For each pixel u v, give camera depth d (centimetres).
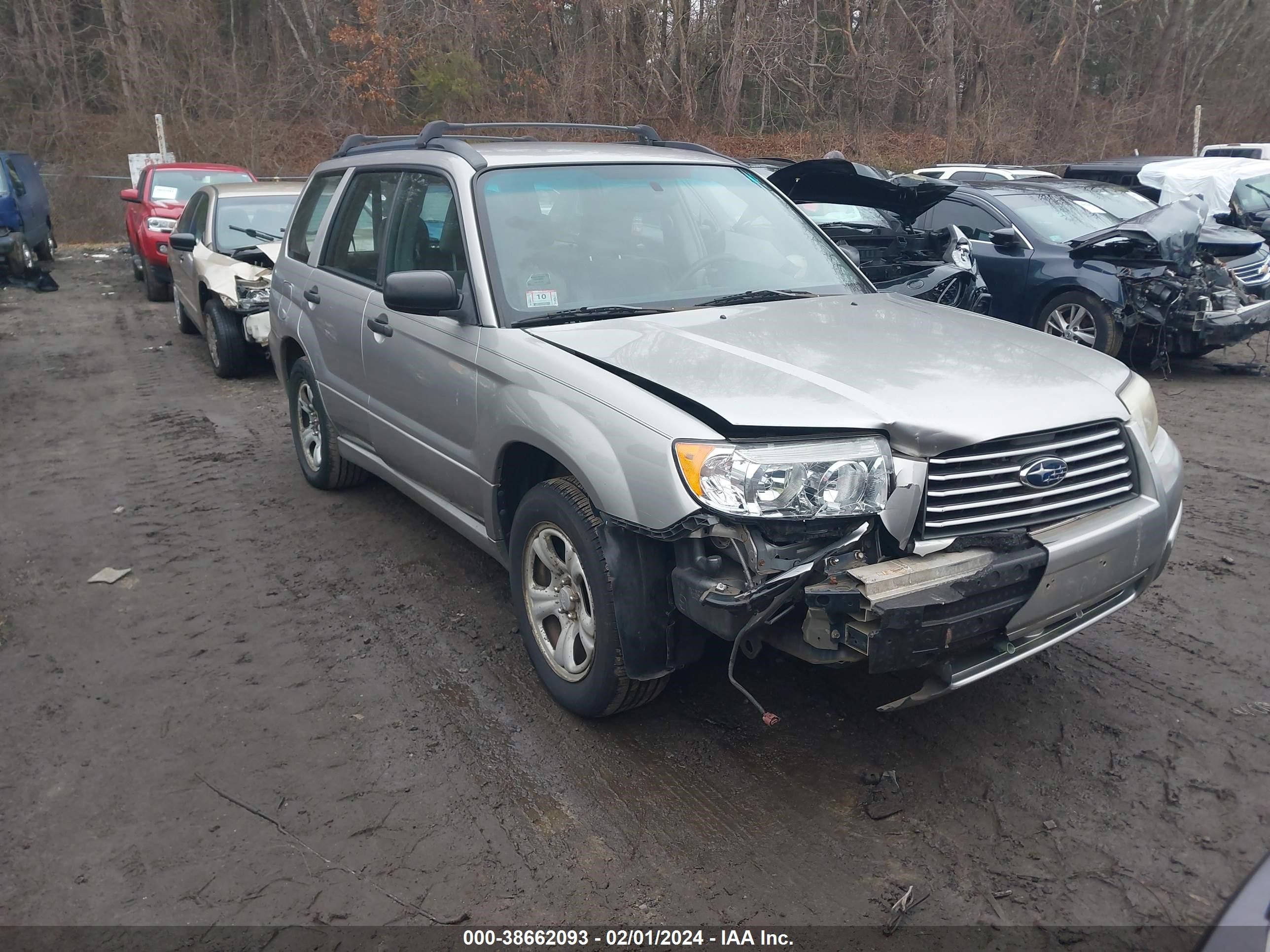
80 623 446
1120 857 287
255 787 328
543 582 375
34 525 568
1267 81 3481
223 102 2800
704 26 2758
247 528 560
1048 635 314
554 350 349
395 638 429
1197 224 864
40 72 2812
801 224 471
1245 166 1423
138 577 496
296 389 607
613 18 2655
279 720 367
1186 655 400
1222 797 312
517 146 445
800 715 364
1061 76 3141
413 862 292
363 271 496
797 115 2867
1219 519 547
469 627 438
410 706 375
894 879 281
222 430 768
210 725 364
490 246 393
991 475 295
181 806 318
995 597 290
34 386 923
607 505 310
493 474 379
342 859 294
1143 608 442
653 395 309
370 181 505
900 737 348
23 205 1645
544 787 325
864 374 316
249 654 416
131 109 2709
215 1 3030
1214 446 689
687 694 379
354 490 619
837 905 272
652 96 2736
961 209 967
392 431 467
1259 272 957
